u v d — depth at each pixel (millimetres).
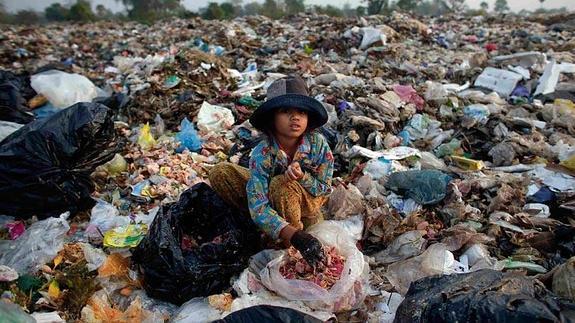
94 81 8680
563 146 5141
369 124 5488
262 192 2994
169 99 6598
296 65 9078
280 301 2762
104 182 4527
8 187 3645
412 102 6609
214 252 2920
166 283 2881
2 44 14359
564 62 9672
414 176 4242
